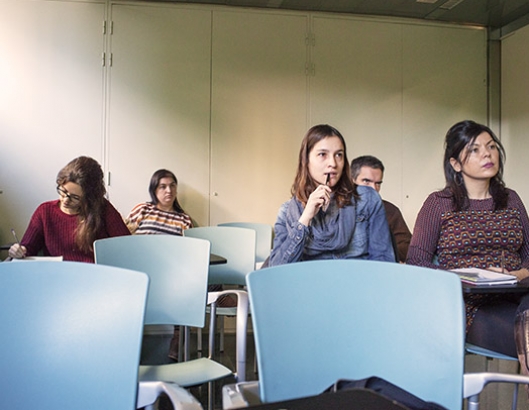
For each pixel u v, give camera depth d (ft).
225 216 14.60
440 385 3.16
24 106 13.62
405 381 3.22
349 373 3.19
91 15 13.94
